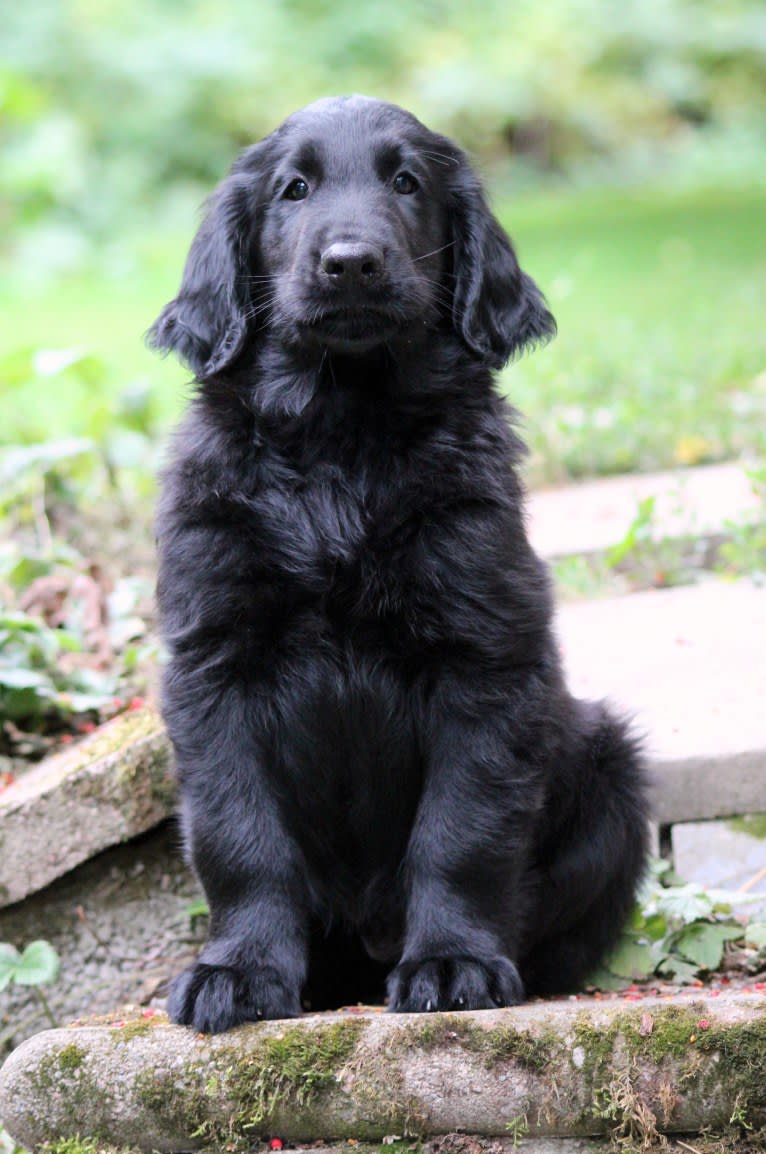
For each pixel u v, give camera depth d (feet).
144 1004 14.56
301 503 12.19
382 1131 10.02
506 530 12.12
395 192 12.89
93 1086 10.25
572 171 80.64
